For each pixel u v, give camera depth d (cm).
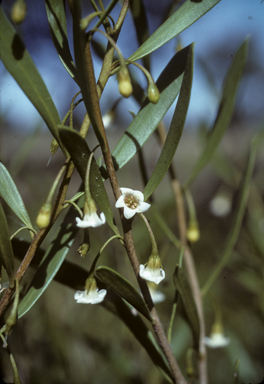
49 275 18
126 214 16
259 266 34
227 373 34
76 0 14
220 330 28
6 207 25
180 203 24
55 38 17
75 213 19
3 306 16
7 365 27
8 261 16
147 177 22
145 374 32
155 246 17
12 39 15
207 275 42
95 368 33
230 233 23
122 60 15
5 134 28
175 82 18
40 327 31
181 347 30
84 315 35
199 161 23
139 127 18
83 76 15
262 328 38
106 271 16
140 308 17
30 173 38
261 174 43
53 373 29
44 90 16
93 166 16
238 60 21
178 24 17
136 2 20
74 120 30
